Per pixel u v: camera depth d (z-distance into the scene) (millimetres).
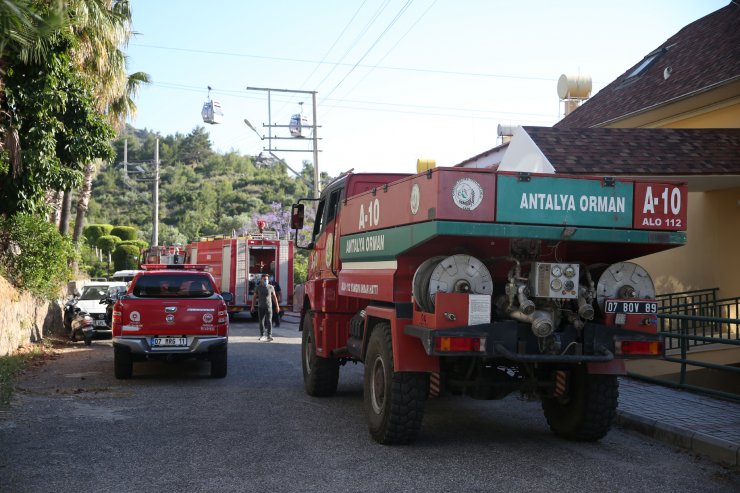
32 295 17297
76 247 31031
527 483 5883
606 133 13992
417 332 6562
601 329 6809
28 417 8391
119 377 11867
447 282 6480
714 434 7102
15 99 15156
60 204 31406
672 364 14188
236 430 7867
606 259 7410
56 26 7324
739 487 5871
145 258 39562
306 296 10984
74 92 16422
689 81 17000
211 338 11797
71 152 16484
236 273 27906
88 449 6883
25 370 12742
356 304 9836
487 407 9633
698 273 16469
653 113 17672
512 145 14359
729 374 14805
